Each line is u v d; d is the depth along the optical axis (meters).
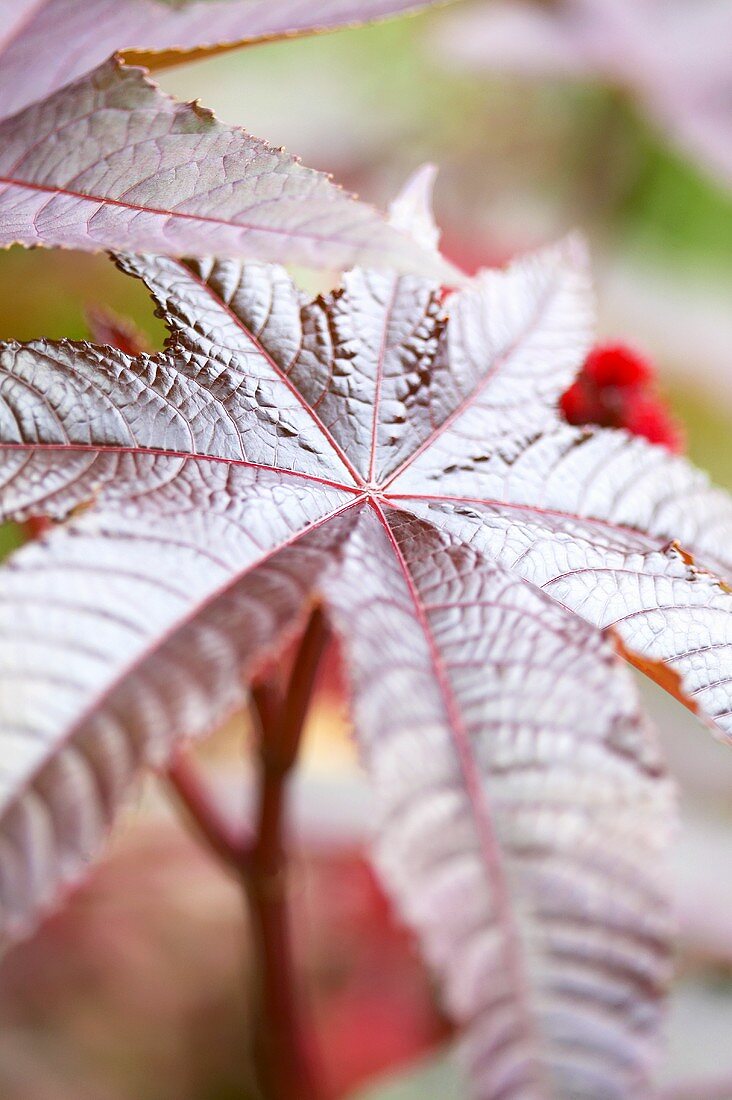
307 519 0.58
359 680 0.51
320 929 1.05
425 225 0.63
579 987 0.48
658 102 1.17
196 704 0.51
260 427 0.60
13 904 0.48
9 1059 0.94
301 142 1.25
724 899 0.84
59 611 0.52
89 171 0.56
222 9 0.60
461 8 1.27
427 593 0.56
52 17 0.61
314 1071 0.76
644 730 0.52
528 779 0.51
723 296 1.44
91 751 0.50
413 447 0.61
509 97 1.32
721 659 0.57
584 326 0.65
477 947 0.48
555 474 0.62
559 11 1.24
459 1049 0.47
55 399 0.57
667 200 1.42
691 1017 0.78
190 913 1.08
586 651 0.53
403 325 0.62
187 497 0.57
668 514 0.63
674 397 1.33
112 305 1.05
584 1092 0.47
